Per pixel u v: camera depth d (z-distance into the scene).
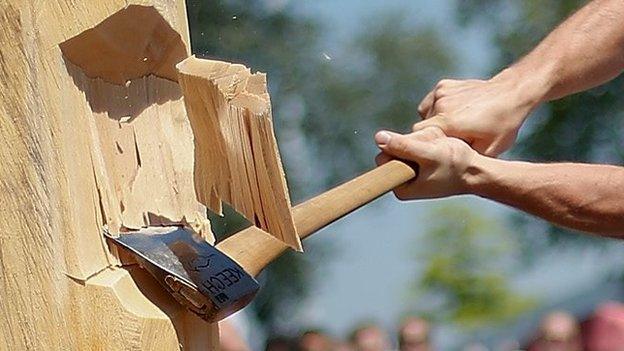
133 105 3.53
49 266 3.19
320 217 3.94
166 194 3.56
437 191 4.56
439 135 4.82
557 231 25.81
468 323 31.14
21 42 3.16
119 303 3.21
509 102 4.99
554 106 24.61
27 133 3.18
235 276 3.37
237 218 13.18
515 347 17.64
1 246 3.22
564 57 5.16
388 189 4.31
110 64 3.39
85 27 3.24
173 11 3.48
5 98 3.19
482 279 31.80
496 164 4.66
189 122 3.44
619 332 13.30
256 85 3.15
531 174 4.71
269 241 3.66
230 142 3.22
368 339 15.30
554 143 24.70
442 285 32.03
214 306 3.29
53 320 3.20
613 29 5.21
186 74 3.19
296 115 26.62
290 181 26.22
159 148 3.58
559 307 17.72
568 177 4.73
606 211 4.76
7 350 3.23
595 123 24.56
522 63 5.20
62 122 3.21
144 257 3.29
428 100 5.14
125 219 3.39
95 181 3.31
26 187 3.19
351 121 27.19
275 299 26.44
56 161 3.18
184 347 3.37
